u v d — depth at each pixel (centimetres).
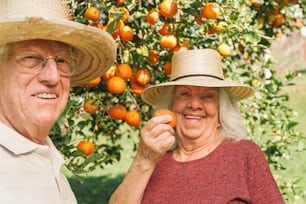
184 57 320
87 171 305
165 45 334
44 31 193
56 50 204
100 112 388
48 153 207
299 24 592
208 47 379
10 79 198
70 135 321
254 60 509
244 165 299
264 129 491
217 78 319
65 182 229
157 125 286
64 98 212
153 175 316
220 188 293
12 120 201
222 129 317
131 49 346
